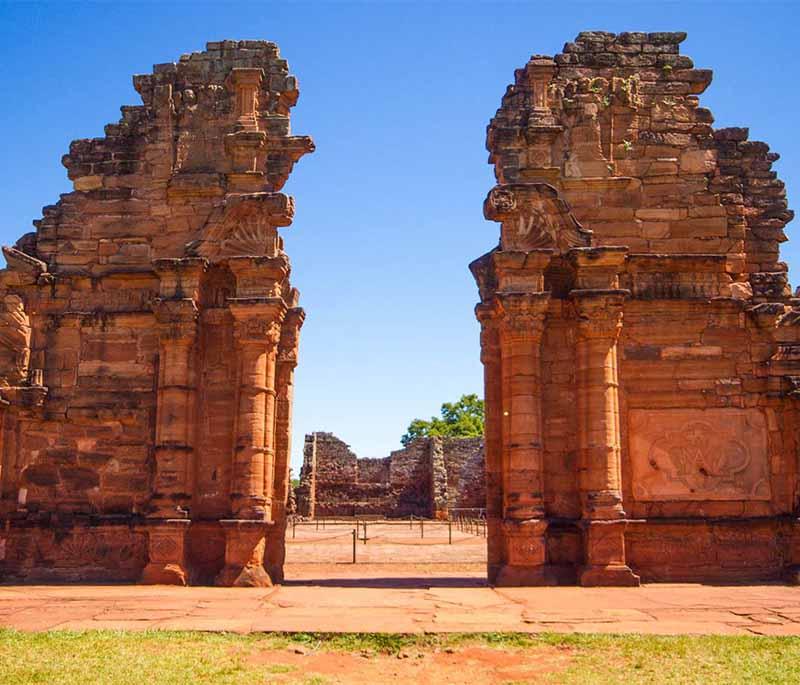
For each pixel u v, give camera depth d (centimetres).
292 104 2308
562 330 2169
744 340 2166
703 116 2269
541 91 2247
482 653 1187
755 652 1170
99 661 1102
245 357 2098
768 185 2248
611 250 2095
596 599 1675
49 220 2244
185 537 2028
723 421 2128
